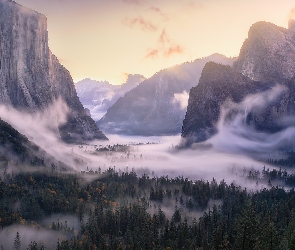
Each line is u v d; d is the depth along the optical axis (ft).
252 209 433.48
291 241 380.78
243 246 408.05
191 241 529.45
